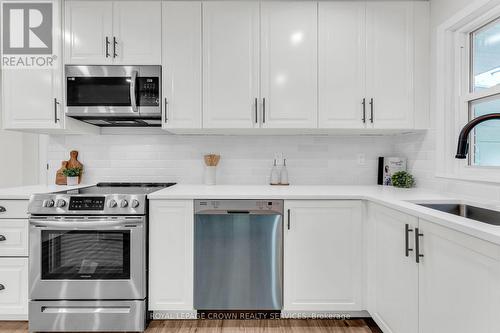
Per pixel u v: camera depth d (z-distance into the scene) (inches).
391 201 65.5
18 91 88.0
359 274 78.9
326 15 88.0
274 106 88.0
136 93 87.0
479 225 42.3
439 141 82.6
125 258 75.6
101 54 87.4
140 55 87.5
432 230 51.2
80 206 74.9
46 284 75.2
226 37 87.7
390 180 98.0
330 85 88.1
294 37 87.8
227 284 78.5
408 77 88.3
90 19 87.3
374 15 88.0
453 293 45.9
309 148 104.5
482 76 76.5
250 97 87.9
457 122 80.4
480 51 77.3
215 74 87.7
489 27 73.6
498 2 66.1
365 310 80.7
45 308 75.8
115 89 87.3
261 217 78.4
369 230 77.3
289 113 88.1
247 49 87.7
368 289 78.0
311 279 78.7
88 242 76.2
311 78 88.0
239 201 78.2
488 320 39.1
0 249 77.5
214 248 78.5
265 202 78.2
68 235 75.9
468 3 72.1
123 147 104.3
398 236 62.7
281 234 78.5
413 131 93.3
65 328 75.5
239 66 87.7
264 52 87.7
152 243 78.1
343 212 78.6
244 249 78.5
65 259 75.9
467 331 43.0
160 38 87.7
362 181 104.9
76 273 75.7
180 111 87.7
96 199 75.6
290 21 87.7
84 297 75.7
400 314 61.9
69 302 75.8
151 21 87.6
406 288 59.7
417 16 88.0
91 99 87.2
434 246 50.7
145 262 76.9
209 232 78.4
